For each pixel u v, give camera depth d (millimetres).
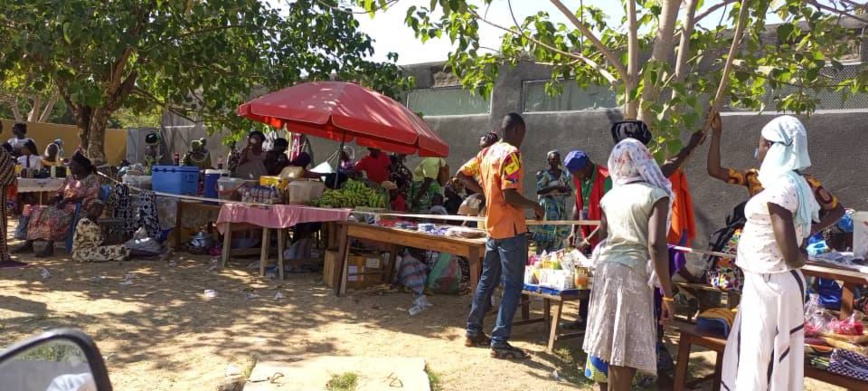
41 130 20641
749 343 3324
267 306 6367
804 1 5098
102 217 9070
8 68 8828
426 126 8266
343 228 6938
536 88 11203
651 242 3408
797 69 5785
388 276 7574
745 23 5520
